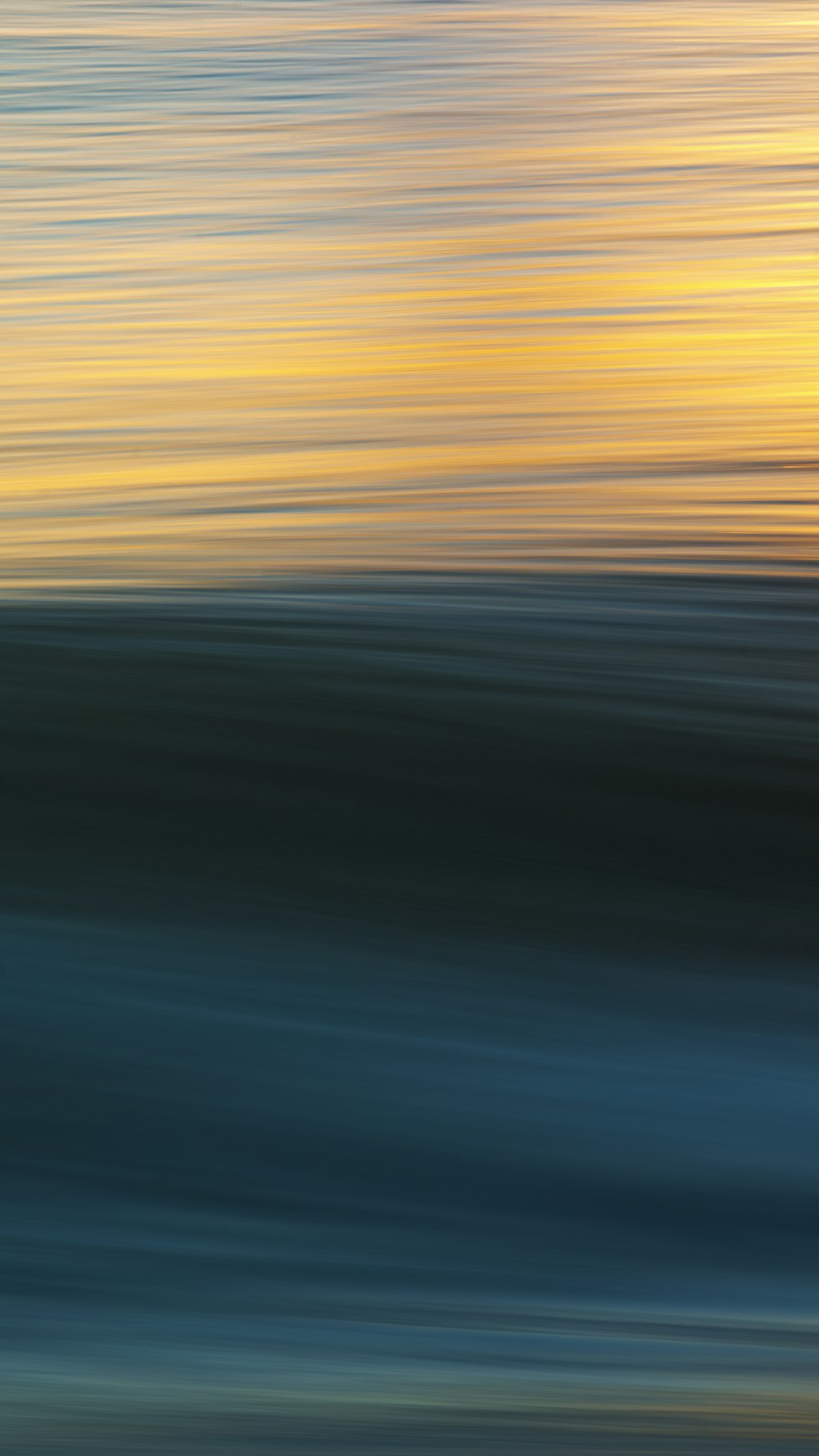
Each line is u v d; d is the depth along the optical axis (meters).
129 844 6.45
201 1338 3.16
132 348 13.01
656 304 13.86
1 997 5.20
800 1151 4.75
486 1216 4.16
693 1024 5.56
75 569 9.29
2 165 18.55
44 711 7.50
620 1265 3.95
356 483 10.55
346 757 7.23
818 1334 3.45
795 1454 2.51
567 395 11.98
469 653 8.32
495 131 19.98
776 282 14.38
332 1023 5.28
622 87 22.28
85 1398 2.72
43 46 25.00
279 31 25.97
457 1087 4.93
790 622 8.74
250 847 6.52
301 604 8.84
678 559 9.48
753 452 11.03
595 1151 4.62
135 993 5.32
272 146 19.44
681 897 6.43
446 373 12.45
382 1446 2.50
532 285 14.41
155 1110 4.55
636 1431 2.59
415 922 6.09
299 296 14.16
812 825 6.93
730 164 18.20
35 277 14.69
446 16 26.94
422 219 16.42
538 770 7.21
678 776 7.21
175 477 10.67
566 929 6.14
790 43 24.72
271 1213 4.04
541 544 9.69
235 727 7.45
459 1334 3.28
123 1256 3.67
